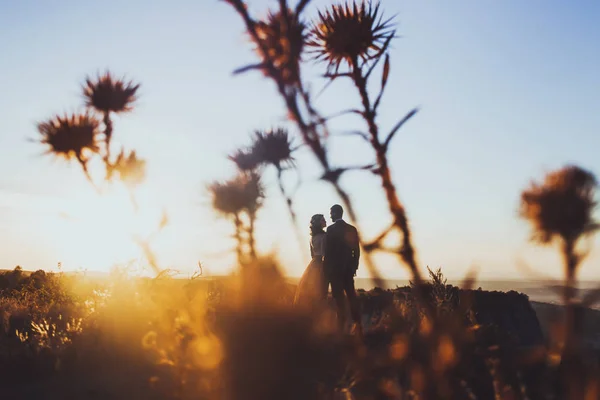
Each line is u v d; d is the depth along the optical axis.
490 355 2.10
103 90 3.03
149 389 4.32
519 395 1.84
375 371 1.66
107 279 5.88
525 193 0.80
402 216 1.12
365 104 1.23
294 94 1.11
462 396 1.59
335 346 1.94
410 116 1.18
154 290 3.39
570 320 0.85
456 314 1.41
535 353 1.53
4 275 19.45
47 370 6.09
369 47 1.37
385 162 1.14
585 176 0.77
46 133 2.98
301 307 2.96
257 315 2.93
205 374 3.11
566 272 0.80
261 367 2.90
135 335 5.68
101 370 5.57
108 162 2.90
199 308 3.16
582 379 1.01
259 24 1.13
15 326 9.81
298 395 2.71
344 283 8.30
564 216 0.77
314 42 1.40
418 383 1.44
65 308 10.39
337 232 8.34
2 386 5.67
